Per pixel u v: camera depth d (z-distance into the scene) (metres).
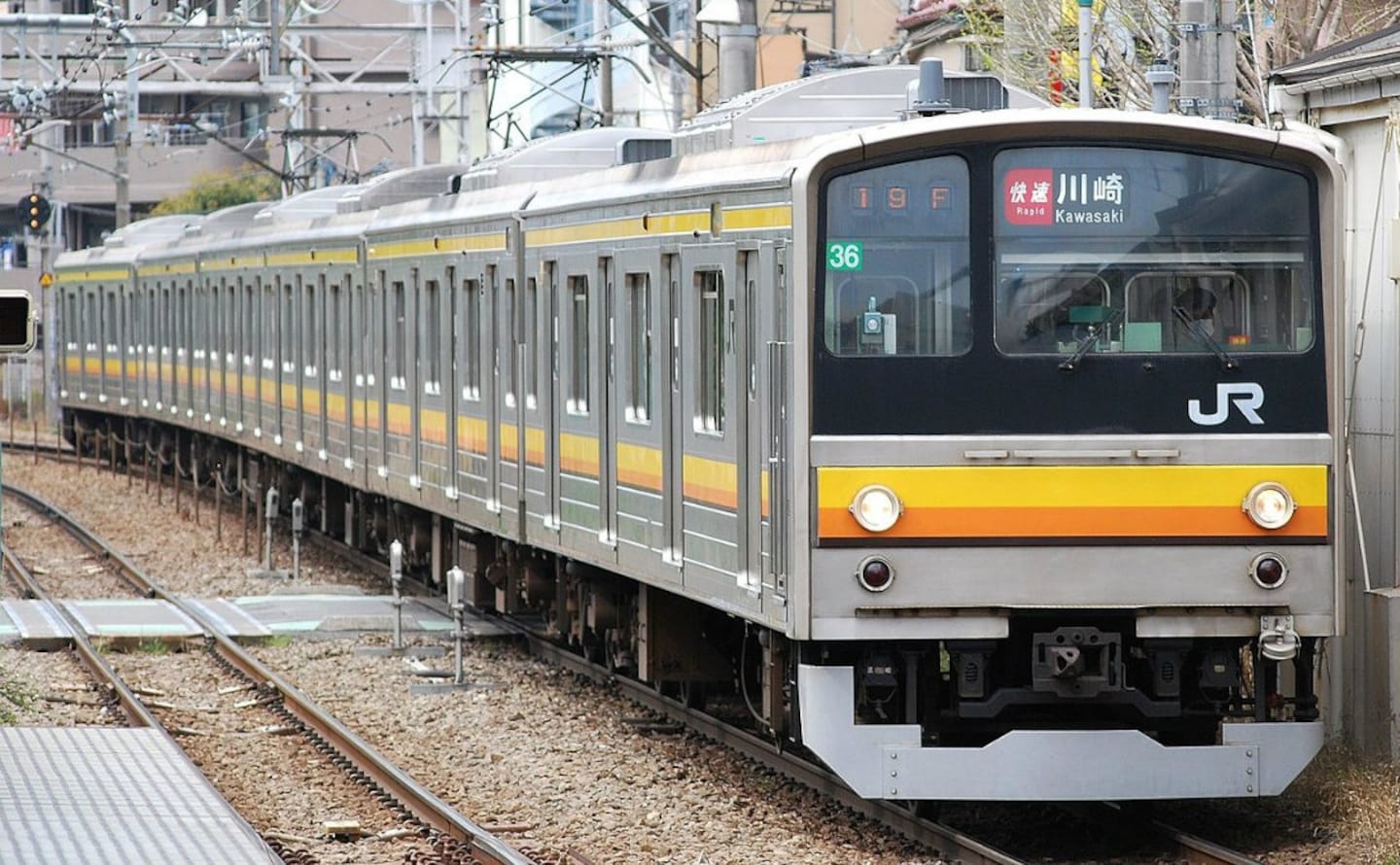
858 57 44.91
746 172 31.48
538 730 40.28
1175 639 29.62
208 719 42.75
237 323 80.25
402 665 48.31
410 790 33.66
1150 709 29.83
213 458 89.38
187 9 91.25
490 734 40.22
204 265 85.94
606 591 42.41
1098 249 29.27
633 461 37.75
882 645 29.75
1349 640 32.88
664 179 35.94
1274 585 29.22
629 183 38.06
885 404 29.08
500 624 53.53
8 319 32.03
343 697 44.91
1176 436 29.22
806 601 28.95
